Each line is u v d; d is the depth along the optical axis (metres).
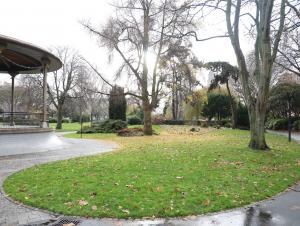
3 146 13.50
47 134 16.45
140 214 5.49
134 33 27.06
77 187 7.18
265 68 14.47
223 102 47.03
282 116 44.12
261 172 9.35
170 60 28.08
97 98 59.03
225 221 5.32
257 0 15.98
